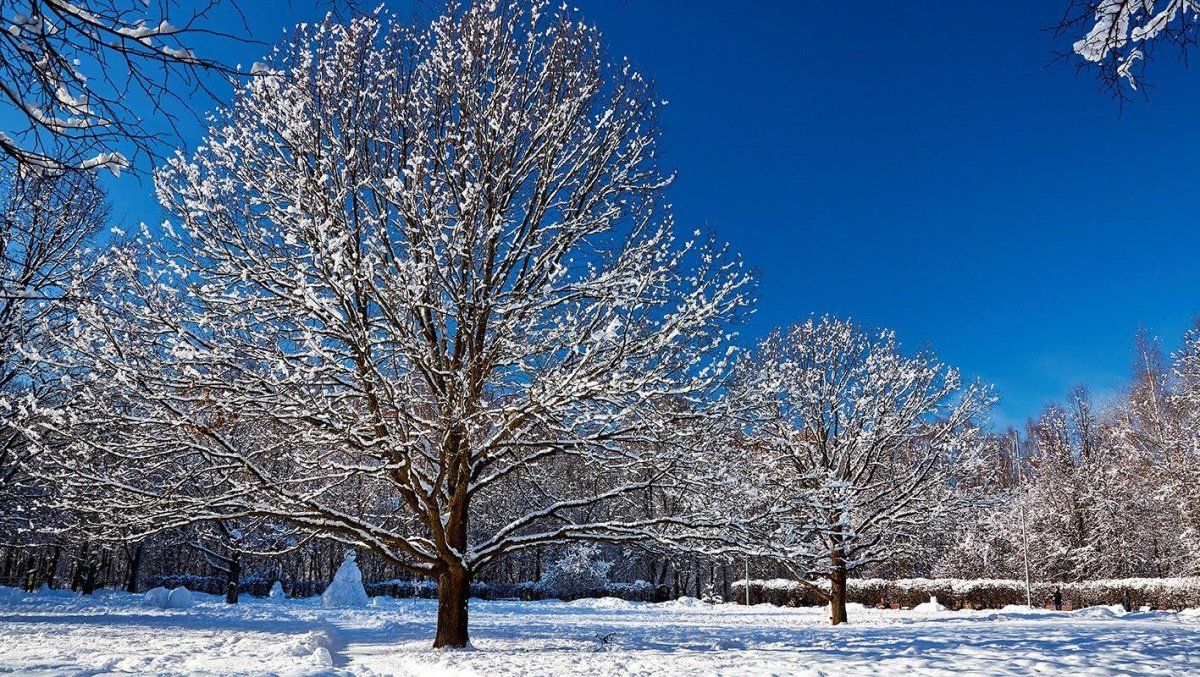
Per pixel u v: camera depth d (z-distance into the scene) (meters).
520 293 11.63
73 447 10.41
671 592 45.84
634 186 12.84
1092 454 37.12
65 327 12.09
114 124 3.99
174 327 10.48
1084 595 29.42
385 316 11.14
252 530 12.84
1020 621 19.00
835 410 21.80
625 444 12.04
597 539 11.85
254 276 10.58
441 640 11.70
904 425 21.44
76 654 9.84
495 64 12.16
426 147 11.64
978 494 21.70
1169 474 31.09
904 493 20.06
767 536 11.99
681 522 11.77
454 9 12.13
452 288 11.13
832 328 22.64
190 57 3.69
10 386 17.11
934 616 23.52
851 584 35.62
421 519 11.77
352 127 11.39
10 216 11.43
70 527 11.23
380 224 10.69
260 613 22.19
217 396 10.55
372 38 11.62
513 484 15.33
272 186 11.34
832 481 12.74
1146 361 36.72
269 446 11.60
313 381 10.54
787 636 13.54
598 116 12.84
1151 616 20.19
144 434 10.52
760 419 13.21
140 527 10.98
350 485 15.96
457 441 11.55
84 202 14.88
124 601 26.02
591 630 15.80
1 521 18.58
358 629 17.34
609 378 10.68
